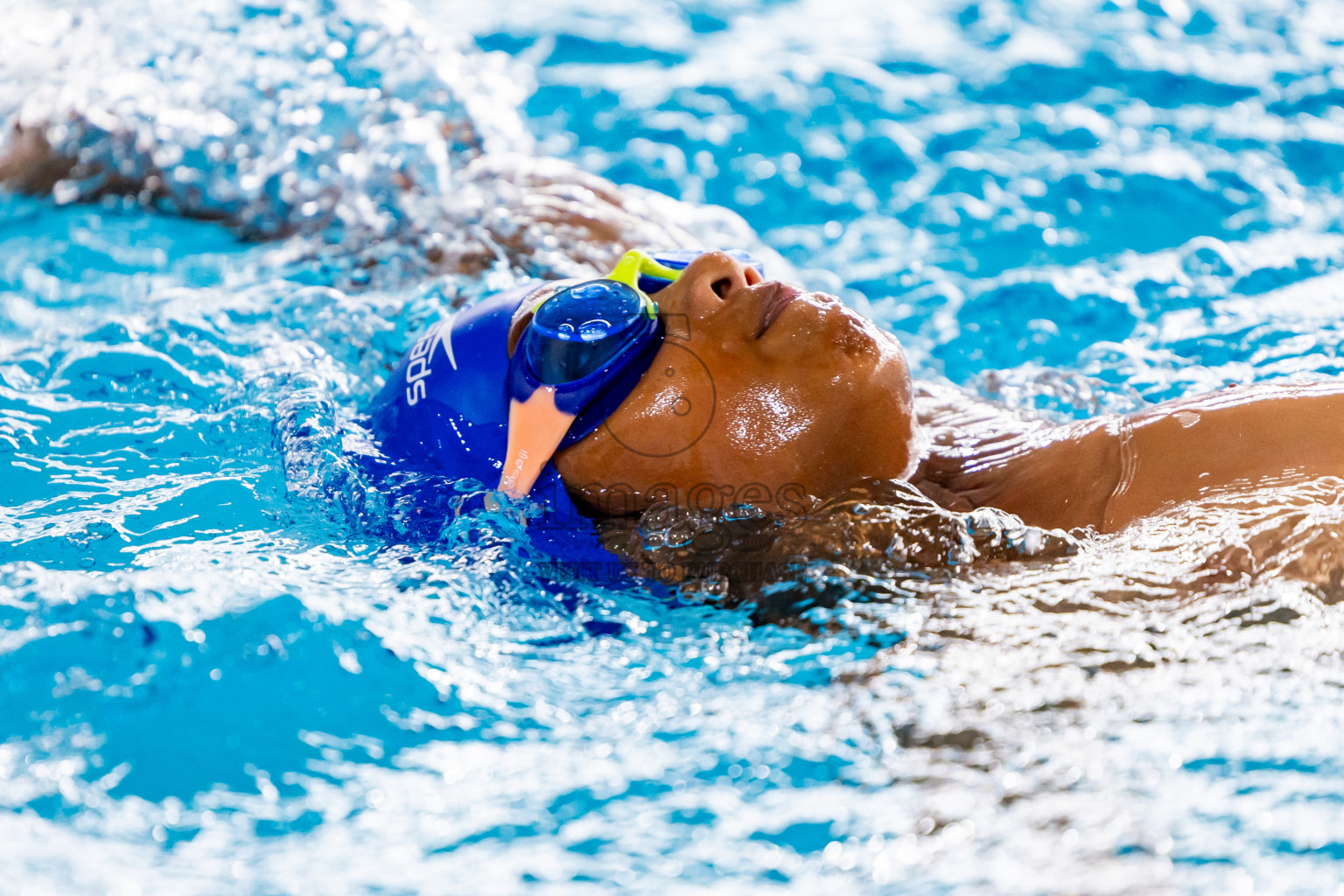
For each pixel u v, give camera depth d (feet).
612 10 73.72
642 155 53.06
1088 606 18.75
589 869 14.38
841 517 21.16
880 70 61.87
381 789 15.85
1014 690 17.03
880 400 21.77
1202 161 49.16
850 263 43.16
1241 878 13.52
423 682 18.01
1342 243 41.16
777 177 50.80
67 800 15.31
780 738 16.62
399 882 14.17
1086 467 22.43
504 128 45.80
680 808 15.42
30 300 37.99
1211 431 22.09
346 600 19.63
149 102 44.39
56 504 23.81
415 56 45.32
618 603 20.40
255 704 17.22
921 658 18.02
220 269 39.73
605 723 17.33
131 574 19.99
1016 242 43.86
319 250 39.29
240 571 20.47
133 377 30.14
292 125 43.34
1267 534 19.54
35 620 18.51
